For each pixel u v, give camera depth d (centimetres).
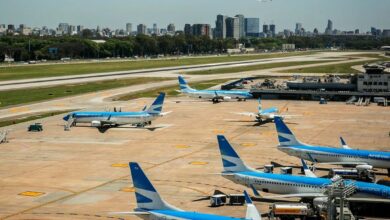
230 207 7850
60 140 13225
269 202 7988
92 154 11631
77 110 18388
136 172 6103
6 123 15762
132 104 19938
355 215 7450
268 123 15900
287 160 10988
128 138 13525
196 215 5925
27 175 9800
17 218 7431
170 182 9294
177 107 19550
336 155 9731
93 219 7394
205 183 9219
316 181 7694
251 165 10544
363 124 15638
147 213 6062
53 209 7838
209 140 13238
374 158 9506
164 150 12056
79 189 8900
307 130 14600
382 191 7450
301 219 7094
